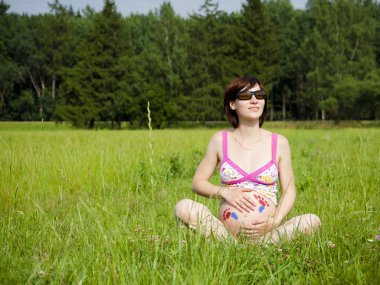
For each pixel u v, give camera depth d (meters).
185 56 56.84
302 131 31.12
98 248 2.98
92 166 7.43
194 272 2.52
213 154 3.83
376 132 26.41
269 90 56.72
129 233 3.27
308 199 5.36
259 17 57.78
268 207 3.58
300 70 62.25
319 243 3.21
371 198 4.93
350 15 52.47
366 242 3.21
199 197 5.29
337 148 13.39
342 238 3.27
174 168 8.55
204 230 3.37
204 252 2.91
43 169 6.77
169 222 3.95
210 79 56.00
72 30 67.12
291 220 3.57
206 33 57.41
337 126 49.88
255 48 56.78
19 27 71.00
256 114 3.66
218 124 59.56
